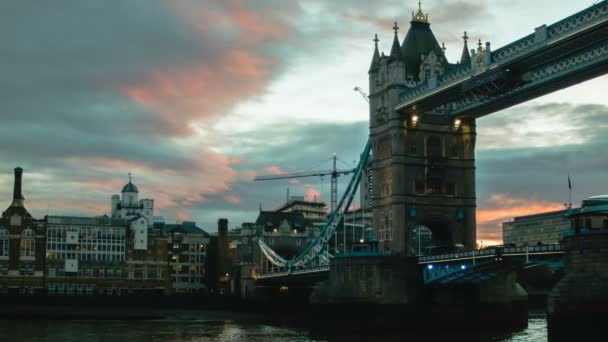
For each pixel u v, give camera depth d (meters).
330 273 147.25
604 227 94.12
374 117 156.12
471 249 149.62
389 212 148.50
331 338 127.38
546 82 118.62
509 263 118.19
